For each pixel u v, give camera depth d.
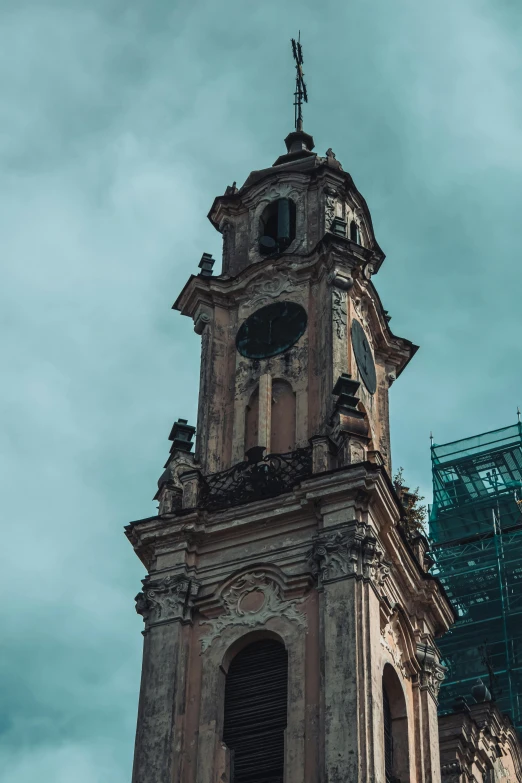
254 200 50.31
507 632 58.00
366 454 41.56
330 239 46.75
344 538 39.50
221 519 41.47
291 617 39.34
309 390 44.44
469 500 65.19
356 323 46.62
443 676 42.50
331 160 51.28
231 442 44.50
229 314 47.50
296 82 55.50
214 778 37.56
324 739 36.25
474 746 46.16
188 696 39.12
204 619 40.44
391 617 40.62
